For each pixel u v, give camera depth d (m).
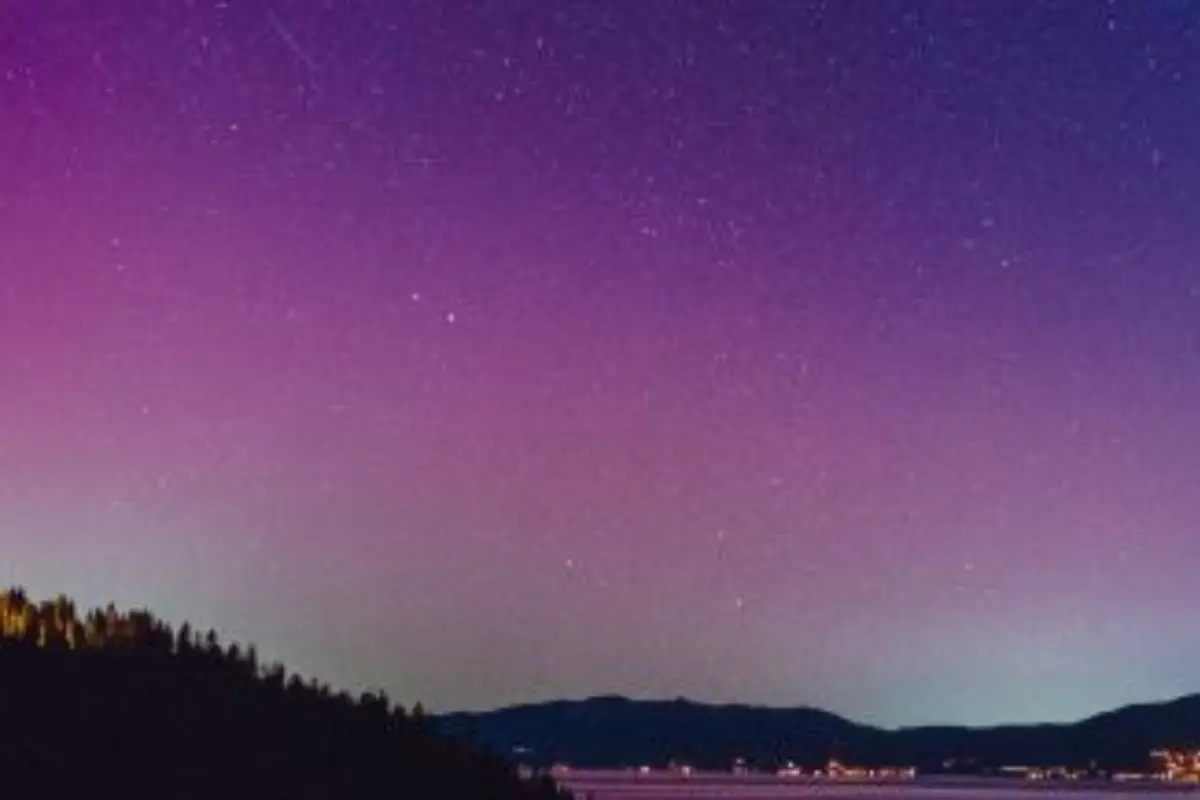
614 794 158.50
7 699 25.77
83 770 24.23
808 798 168.88
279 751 27.20
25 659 27.31
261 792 25.42
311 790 26.41
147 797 23.89
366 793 27.16
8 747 24.31
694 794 168.62
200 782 25.16
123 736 25.67
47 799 22.98
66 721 25.69
